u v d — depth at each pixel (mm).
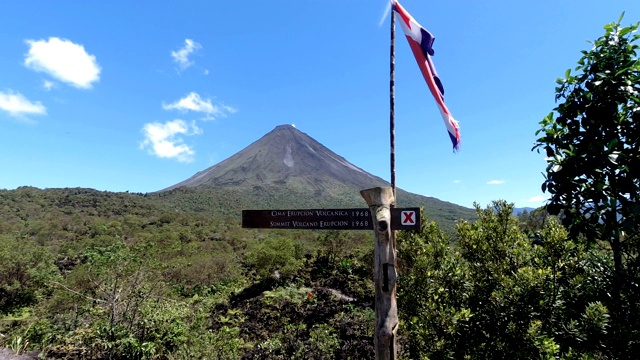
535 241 3012
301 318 9391
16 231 33594
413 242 3426
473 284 2814
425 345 2562
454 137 3055
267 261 14422
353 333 7555
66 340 5750
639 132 2295
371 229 2779
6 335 7457
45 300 12523
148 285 7352
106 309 6691
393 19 3010
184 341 6297
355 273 14375
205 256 17688
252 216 3209
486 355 2441
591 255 2895
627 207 2197
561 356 2324
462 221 3213
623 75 2398
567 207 2434
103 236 23344
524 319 2424
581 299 2627
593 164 2207
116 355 5695
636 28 2430
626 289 2520
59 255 18531
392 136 2850
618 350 2258
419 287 2996
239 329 8617
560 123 2664
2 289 12586
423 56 3027
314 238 27297
